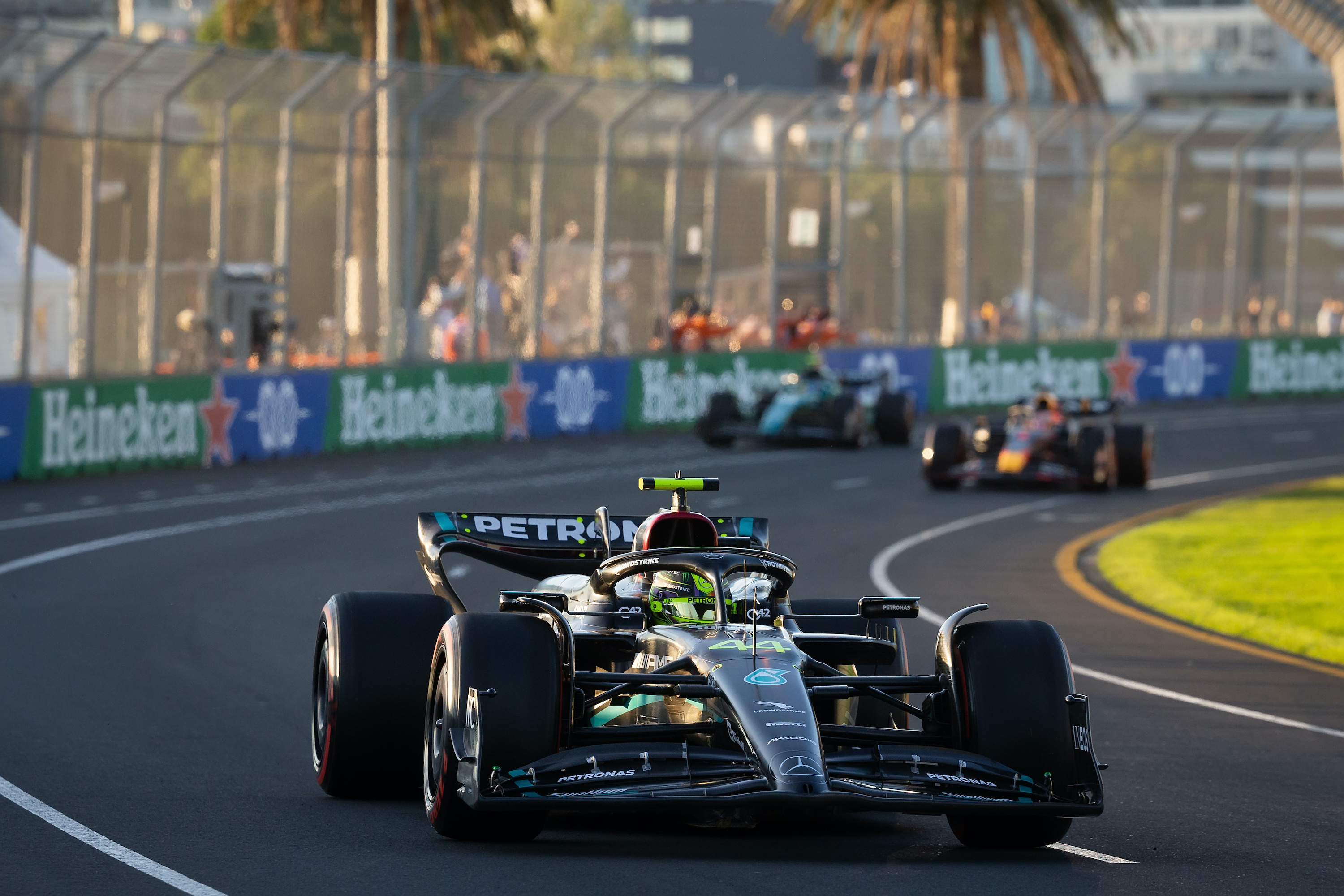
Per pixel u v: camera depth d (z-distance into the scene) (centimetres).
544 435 11438
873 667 3089
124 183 9275
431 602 2975
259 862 2422
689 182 12519
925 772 2467
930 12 15288
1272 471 10756
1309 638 5281
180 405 9262
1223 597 6100
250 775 3133
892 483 9644
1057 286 14875
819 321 12900
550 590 3256
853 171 13550
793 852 2545
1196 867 2541
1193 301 15688
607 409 11881
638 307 12375
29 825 2661
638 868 2392
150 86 9250
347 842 2562
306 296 10388
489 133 11219
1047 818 2600
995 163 14262
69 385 8662
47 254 8906
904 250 13788
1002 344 14262
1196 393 15425
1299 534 7731
